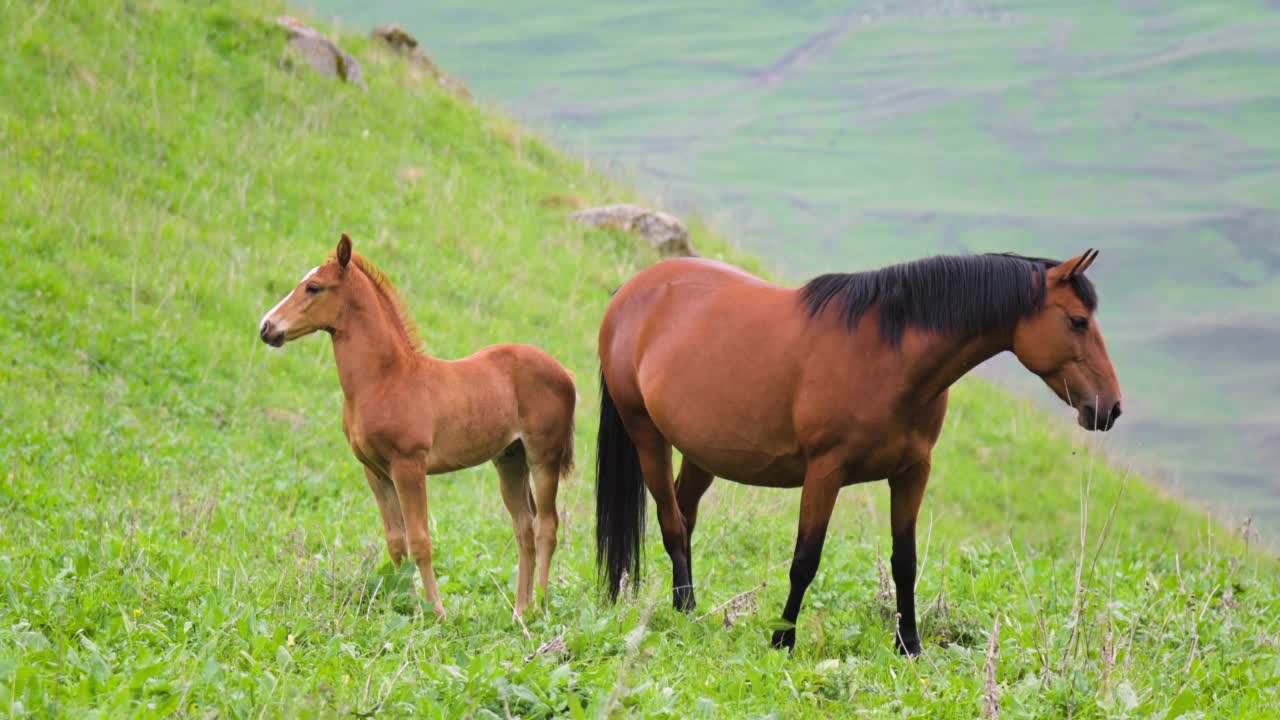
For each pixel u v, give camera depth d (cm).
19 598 774
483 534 1147
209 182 2039
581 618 787
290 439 1492
